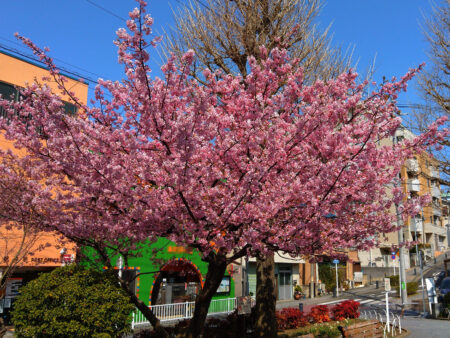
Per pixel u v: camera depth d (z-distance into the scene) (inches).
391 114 271.4
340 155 238.2
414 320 672.4
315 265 1253.1
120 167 213.8
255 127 219.0
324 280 1286.9
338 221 262.1
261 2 414.6
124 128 245.3
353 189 242.2
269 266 438.9
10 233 482.0
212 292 282.7
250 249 250.8
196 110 209.3
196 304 284.8
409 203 290.5
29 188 241.1
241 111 244.1
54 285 239.5
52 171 240.7
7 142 388.5
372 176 247.4
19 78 561.9
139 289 655.8
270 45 407.8
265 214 216.4
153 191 216.8
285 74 269.0
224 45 418.0
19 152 373.7
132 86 227.9
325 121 237.3
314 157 240.4
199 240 236.8
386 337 465.7
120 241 277.4
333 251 284.5
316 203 218.4
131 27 175.0
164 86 217.2
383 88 262.4
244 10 415.8
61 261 524.1
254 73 251.1
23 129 235.5
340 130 252.1
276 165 239.6
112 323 235.9
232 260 265.3
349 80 271.1
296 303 1005.2
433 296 711.1
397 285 1406.3
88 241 259.3
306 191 217.6
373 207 277.9
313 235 240.5
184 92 227.9
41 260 517.0
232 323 453.7
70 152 214.1
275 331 422.3
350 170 241.8
